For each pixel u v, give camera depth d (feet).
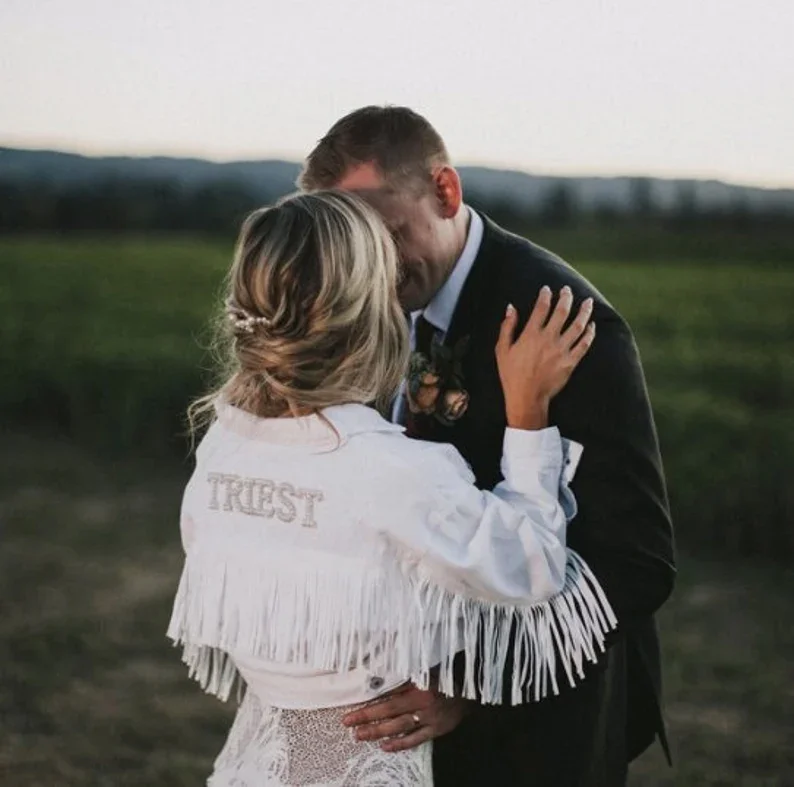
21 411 38.58
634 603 7.22
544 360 7.06
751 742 16.25
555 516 6.83
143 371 36.35
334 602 6.23
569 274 7.72
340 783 6.44
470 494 6.41
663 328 38.63
